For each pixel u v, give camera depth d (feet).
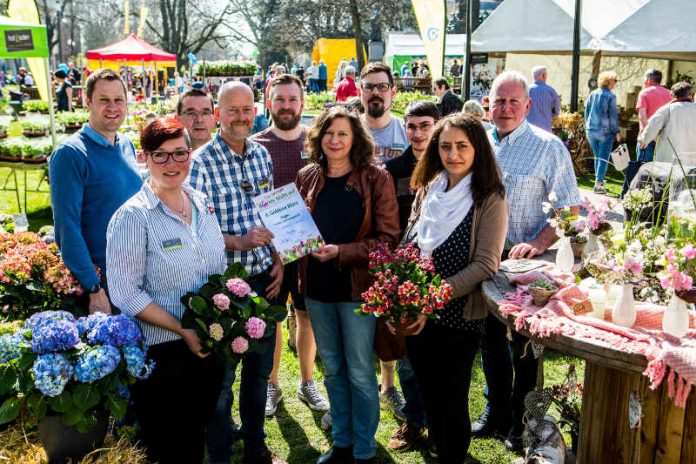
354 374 10.23
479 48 39.75
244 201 10.69
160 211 8.07
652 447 8.21
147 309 7.88
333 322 10.44
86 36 189.67
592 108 29.68
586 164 34.83
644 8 33.58
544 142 10.83
